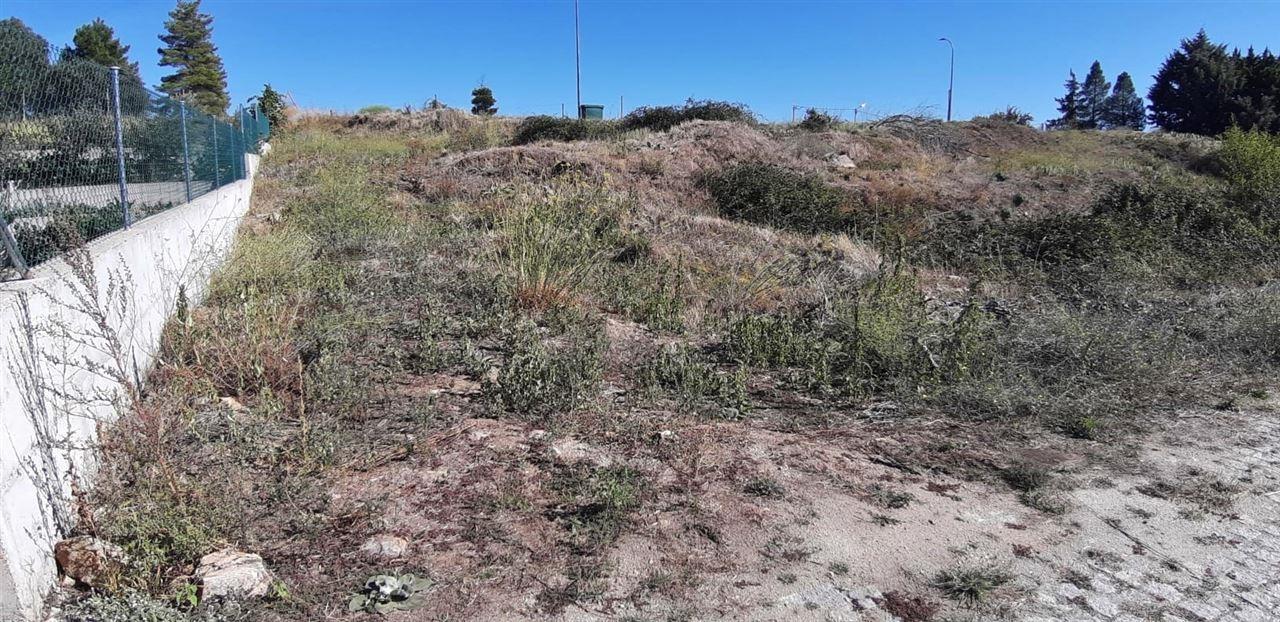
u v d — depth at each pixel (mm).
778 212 13359
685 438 4027
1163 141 25750
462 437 3906
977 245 11094
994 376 4930
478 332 5871
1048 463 3988
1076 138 26391
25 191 3430
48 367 2973
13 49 3328
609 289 7531
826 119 22938
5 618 2320
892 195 15477
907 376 5031
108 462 3301
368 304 6301
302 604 2615
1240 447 4266
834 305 6570
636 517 3246
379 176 14641
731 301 7449
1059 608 2764
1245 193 13547
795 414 4586
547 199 10180
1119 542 3227
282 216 10266
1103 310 7035
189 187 7230
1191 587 2908
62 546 2732
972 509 3480
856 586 2861
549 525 3164
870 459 3967
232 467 3352
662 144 17547
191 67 42688
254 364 4445
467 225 10375
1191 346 5785
